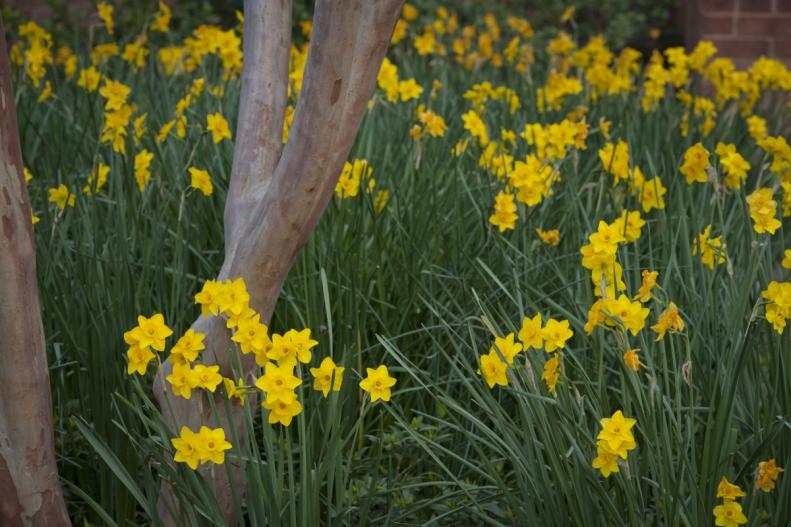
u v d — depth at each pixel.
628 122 4.56
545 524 2.22
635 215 2.80
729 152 3.01
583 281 2.92
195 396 2.24
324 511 2.58
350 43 2.02
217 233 3.30
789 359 2.41
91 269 2.82
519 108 4.92
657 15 8.19
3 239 2.01
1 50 1.97
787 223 4.08
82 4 7.77
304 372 2.81
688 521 2.24
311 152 2.10
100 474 2.58
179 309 2.90
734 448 2.34
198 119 3.93
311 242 3.05
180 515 2.28
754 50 7.10
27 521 2.21
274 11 2.46
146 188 3.48
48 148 4.04
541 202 3.42
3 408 2.12
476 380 2.39
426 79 5.54
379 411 2.98
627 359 2.06
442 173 3.70
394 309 3.14
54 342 2.91
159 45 7.24
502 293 3.12
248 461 2.11
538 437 2.45
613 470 2.01
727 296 2.77
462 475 2.82
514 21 6.62
